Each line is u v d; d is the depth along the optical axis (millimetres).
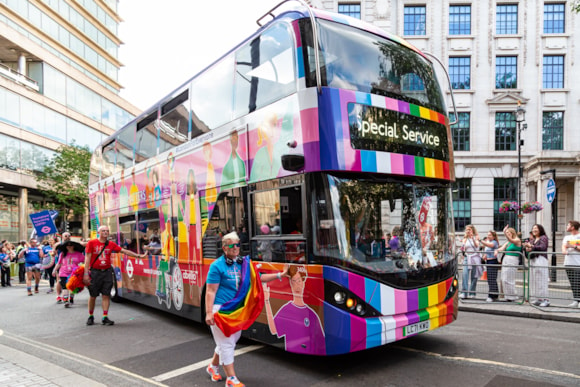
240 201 5922
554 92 24172
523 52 24328
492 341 6156
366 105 5000
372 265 4801
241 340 6688
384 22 24047
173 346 6539
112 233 11430
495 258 9953
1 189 32062
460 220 24672
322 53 4898
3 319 9258
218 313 4234
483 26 24484
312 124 4719
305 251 4762
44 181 33625
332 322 4527
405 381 4629
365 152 4867
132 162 10086
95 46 49125
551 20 24438
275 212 5230
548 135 24359
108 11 52750
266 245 5379
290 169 4965
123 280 10625
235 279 4402
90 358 5977
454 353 5582
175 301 7902
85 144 41719
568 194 23625
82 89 41531
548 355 5391
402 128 5293
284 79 5180
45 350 6445
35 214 15711
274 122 5285
